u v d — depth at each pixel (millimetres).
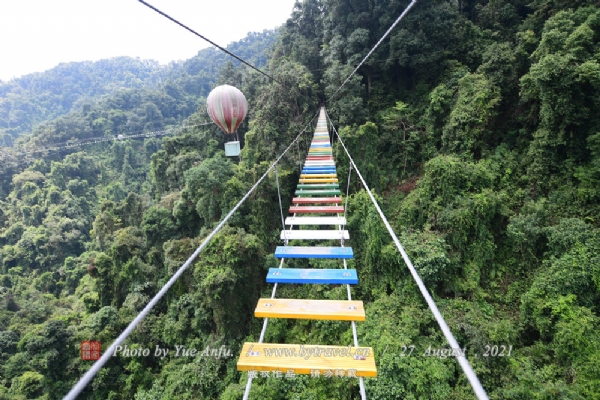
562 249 10672
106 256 17125
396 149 17031
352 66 18172
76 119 48844
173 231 18156
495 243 12328
